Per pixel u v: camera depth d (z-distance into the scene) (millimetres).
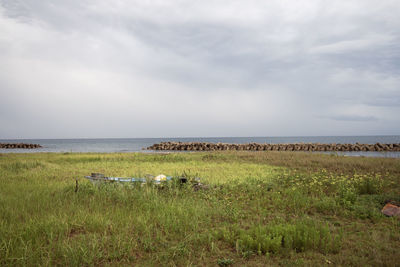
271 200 8633
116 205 7461
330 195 9234
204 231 5762
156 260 4465
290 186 10594
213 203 7965
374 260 4445
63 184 10320
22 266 4121
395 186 10703
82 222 5887
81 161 20047
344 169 15164
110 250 4738
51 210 6727
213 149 55281
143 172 14414
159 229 5793
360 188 9773
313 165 16828
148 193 8328
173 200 8047
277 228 5465
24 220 6102
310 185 10078
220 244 5199
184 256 4645
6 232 5148
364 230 6043
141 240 5109
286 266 4332
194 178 10258
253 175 13125
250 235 5461
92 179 10031
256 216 6855
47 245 4848
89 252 4504
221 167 16422
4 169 14586
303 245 5004
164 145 60031
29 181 10977
